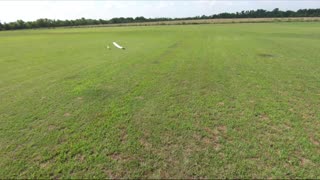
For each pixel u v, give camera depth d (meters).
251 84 9.28
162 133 5.47
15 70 12.54
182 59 14.89
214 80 9.91
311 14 100.69
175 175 4.05
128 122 6.06
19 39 38.34
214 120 6.11
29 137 5.40
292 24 64.62
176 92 8.41
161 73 11.23
